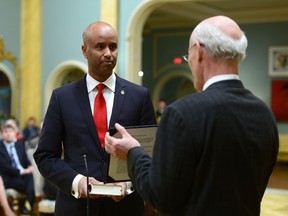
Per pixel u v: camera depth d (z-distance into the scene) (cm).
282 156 1499
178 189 184
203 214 186
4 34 1294
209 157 186
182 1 1024
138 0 1071
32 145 901
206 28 193
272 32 1515
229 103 192
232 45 190
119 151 215
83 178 264
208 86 197
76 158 278
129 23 1078
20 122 1270
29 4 1255
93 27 279
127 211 280
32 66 1253
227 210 186
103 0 1115
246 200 194
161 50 1680
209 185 186
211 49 192
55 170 272
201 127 185
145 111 292
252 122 196
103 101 286
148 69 1705
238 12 1486
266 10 1459
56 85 1226
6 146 781
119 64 1093
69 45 1191
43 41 1236
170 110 189
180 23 1633
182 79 1730
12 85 1281
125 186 257
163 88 1750
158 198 185
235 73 199
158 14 1509
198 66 198
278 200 934
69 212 278
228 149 188
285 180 1199
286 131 1510
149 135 243
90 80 288
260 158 197
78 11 1170
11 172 761
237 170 190
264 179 207
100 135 280
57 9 1207
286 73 1505
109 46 279
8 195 753
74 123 280
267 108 206
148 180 191
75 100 285
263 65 1534
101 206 275
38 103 1248
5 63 1291
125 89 291
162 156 185
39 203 690
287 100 1508
